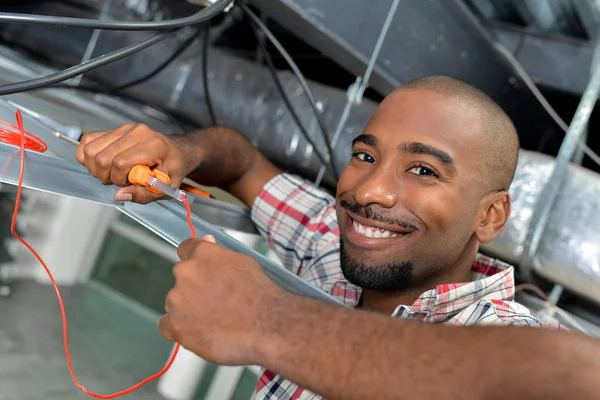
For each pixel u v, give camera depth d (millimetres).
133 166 718
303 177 1448
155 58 1526
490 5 1574
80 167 738
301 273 1102
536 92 1520
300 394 815
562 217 1129
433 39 1295
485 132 786
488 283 781
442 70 1367
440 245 798
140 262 2982
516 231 1161
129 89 1555
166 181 725
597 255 1101
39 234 2564
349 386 445
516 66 1527
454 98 787
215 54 1527
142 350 2477
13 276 2516
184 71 1509
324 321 479
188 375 2107
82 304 2637
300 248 1103
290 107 1203
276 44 1066
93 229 2711
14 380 1998
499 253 1189
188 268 529
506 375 403
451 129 773
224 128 1139
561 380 389
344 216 843
